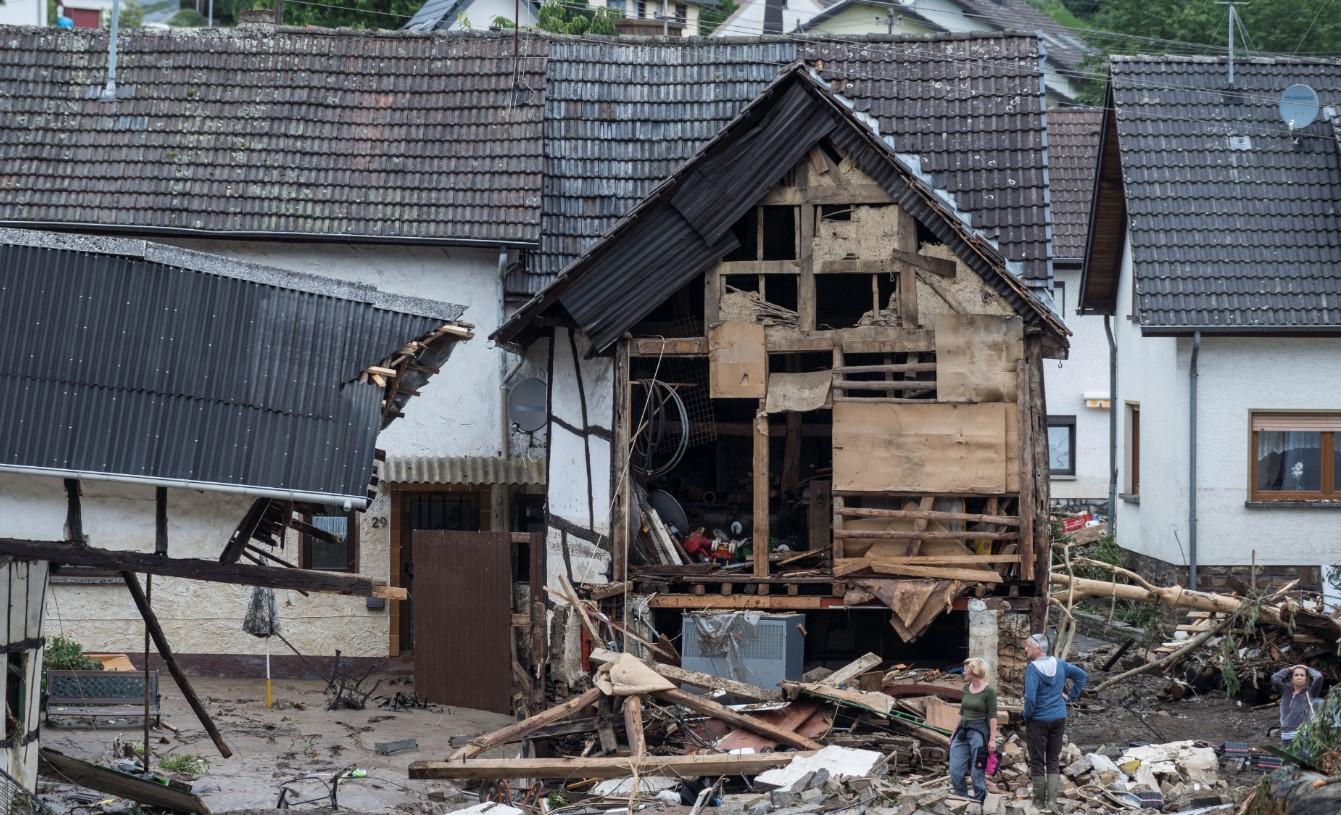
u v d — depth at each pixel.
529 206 38.38
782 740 29.48
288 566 23.66
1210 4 82.88
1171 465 43.66
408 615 39.97
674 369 36.31
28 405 21.48
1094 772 27.78
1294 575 42.03
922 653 37.28
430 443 39.12
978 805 25.31
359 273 39.22
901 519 33.19
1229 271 42.16
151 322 22.39
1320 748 23.67
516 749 30.50
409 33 42.31
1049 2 105.38
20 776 24.09
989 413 32.94
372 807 27.03
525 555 40.25
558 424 34.88
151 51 41.78
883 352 33.62
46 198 38.75
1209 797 26.48
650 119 40.59
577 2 77.75
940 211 32.84
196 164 39.56
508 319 34.84
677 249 33.69
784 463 37.69
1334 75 46.19
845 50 40.47
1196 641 36.47
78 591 39.16
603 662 31.41
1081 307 51.81
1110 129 46.25
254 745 31.59
